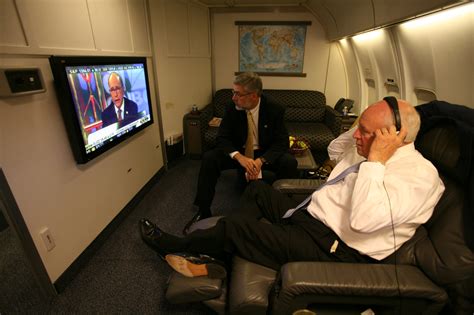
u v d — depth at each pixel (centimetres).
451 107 103
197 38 335
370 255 96
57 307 134
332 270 86
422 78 174
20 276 152
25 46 117
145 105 233
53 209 138
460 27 122
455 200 91
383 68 234
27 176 121
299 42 351
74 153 150
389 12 162
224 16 350
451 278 80
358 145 105
